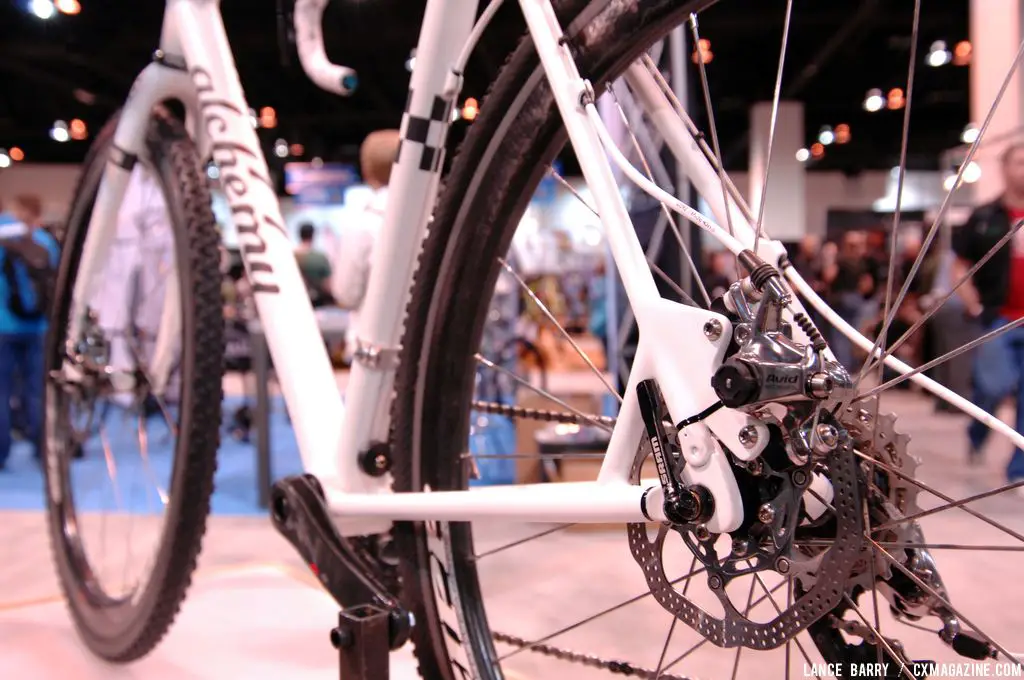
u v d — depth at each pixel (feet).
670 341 2.18
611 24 2.43
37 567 7.02
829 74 26.58
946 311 11.17
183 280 4.02
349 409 3.38
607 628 4.88
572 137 2.42
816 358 1.88
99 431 5.45
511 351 14.55
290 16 4.14
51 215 27.94
